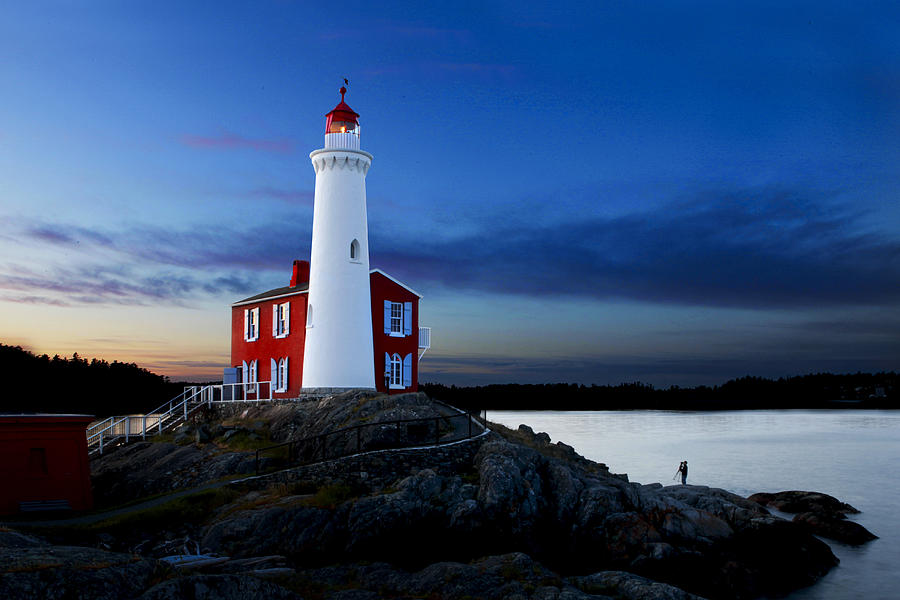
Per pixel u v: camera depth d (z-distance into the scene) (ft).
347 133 143.13
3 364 304.30
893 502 161.89
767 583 91.35
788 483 189.06
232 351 173.27
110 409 330.13
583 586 70.44
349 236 139.64
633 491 97.45
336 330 136.56
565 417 574.56
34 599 43.55
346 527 81.35
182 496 92.02
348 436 104.63
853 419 527.81
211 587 49.01
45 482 95.61
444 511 85.40
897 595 93.56
